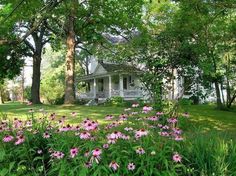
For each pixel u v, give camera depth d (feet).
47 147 16.33
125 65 42.47
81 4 63.57
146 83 34.73
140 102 33.30
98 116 49.01
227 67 68.03
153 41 39.04
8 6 17.51
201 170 14.17
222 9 39.40
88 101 114.01
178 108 28.25
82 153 14.60
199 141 15.70
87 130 15.71
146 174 13.43
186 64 35.60
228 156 15.16
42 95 143.43
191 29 49.80
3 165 15.56
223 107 72.23
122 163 13.93
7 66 75.61
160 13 73.82
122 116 18.31
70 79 79.15
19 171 15.07
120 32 80.69
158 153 14.39
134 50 39.86
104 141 15.15
